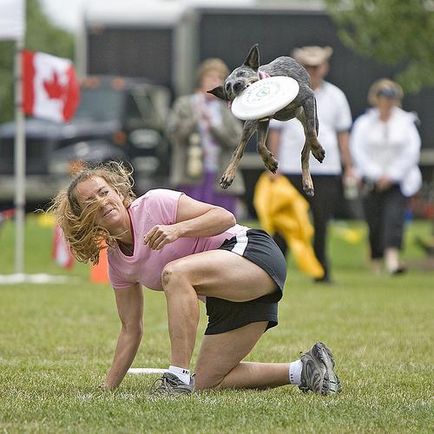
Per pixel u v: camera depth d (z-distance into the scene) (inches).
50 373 816.3
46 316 1187.3
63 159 2923.2
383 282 1644.9
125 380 784.3
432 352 936.9
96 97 2955.2
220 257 703.1
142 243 707.4
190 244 713.0
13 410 648.4
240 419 620.4
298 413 638.5
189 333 697.0
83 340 1007.6
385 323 1132.5
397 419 626.5
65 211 707.4
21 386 754.2
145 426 603.8
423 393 729.6
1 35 1616.6
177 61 2915.8
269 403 666.2
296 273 1871.3
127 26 2989.7
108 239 705.6
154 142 2945.4
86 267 1940.2
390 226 1779.0
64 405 661.9
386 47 2233.0
